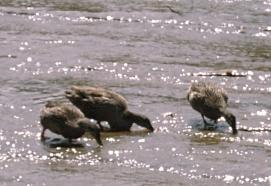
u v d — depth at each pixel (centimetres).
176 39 2622
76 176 1418
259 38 2691
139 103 1898
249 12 3089
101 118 1728
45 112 1606
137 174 1441
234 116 1722
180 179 1425
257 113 1858
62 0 3206
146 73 2183
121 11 3002
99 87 1900
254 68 2291
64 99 1902
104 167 1472
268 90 2081
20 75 2112
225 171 1469
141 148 1587
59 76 2125
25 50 2370
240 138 1680
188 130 1728
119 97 1738
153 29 2752
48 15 2889
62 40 2520
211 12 3056
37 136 1633
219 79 2167
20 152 1533
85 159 1509
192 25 2831
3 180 1388
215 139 1669
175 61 2327
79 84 2056
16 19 2809
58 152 1541
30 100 1883
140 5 3134
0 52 2331
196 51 2467
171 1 3231
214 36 2695
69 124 1597
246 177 1444
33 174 1420
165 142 1633
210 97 1759
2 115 1756
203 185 1400
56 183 1381
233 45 2578
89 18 2872
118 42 2530
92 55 2344
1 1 3130
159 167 1480
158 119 1788
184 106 1895
